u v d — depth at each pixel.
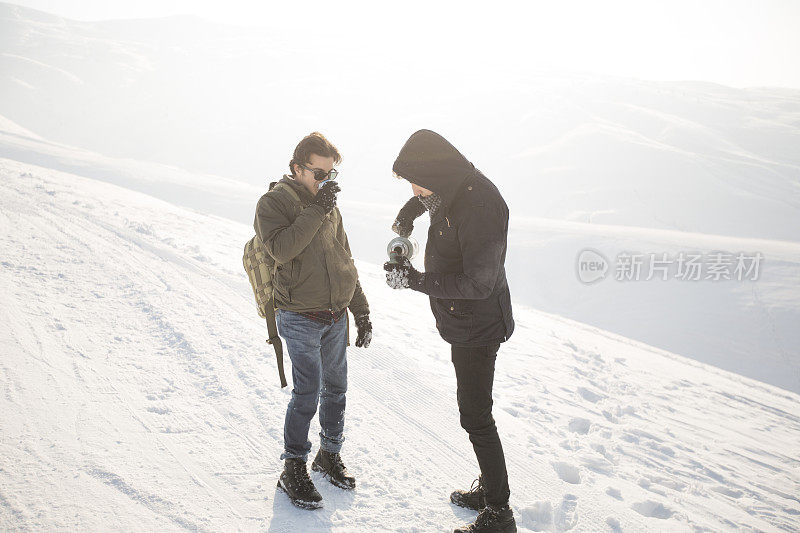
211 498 2.53
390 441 3.34
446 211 2.29
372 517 2.54
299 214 2.43
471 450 3.35
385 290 9.29
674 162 85.25
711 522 3.06
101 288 5.39
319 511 2.53
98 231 7.88
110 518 2.29
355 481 2.81
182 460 2.79
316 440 3.18
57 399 3.19
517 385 5.08
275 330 2.60
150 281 5.91
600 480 3.30
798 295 28.67
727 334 25.45
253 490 2.63
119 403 3.27
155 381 3.62
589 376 5.98
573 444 3.79
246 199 42.84
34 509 2.27
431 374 4.67
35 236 6.92
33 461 2.59
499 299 2.38
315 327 2.53
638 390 5.86
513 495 2.92
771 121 109.31
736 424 5.28
